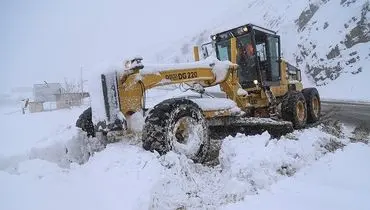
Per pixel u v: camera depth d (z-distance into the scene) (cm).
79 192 352
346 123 934
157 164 405
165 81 534
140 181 369
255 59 776
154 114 471
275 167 444
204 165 511
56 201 325
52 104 2172
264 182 402
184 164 423
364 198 366
